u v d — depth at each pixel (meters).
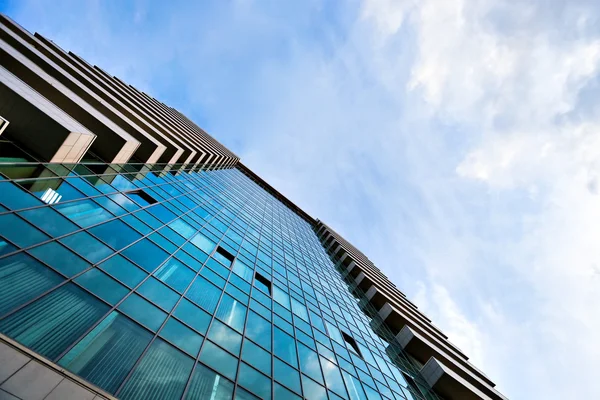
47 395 5.60
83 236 10.12
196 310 11.31
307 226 59.81
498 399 25.00
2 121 9.86
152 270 11.40
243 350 11.38
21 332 6.27
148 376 7.66
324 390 12.96
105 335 7.70
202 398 8.32
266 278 19.14
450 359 26.45
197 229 18.09
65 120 12.45
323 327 18.80
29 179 10.47
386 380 18.70
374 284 37.34
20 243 8.02
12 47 16.38
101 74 28.25
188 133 35.22
